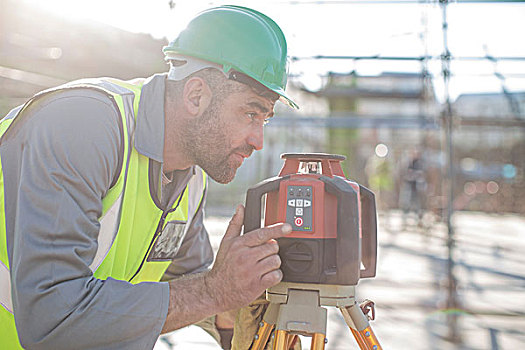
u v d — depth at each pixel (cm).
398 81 916
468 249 762
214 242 671
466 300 431
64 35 636
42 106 111
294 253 121
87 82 121
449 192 366
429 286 490
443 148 371
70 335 99
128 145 117
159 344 318
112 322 101
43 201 100
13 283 100
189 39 122
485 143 1441
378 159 1196
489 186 1462
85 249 103
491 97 856
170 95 124
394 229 1027
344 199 120
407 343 324
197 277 112
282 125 641
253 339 140
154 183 124
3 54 601
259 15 128
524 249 765
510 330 351
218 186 1102
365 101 989
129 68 718
